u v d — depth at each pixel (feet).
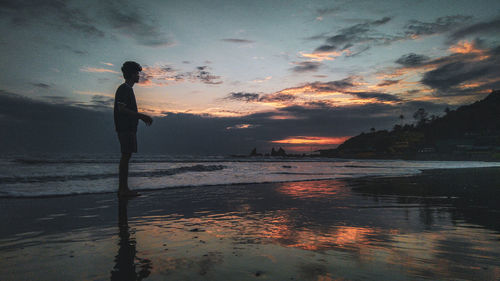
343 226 7.53
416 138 516.73
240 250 5.31
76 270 4.24
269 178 26.11
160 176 26.03
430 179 26.76
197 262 4.61
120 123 15.02
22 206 10.81
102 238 6.27
